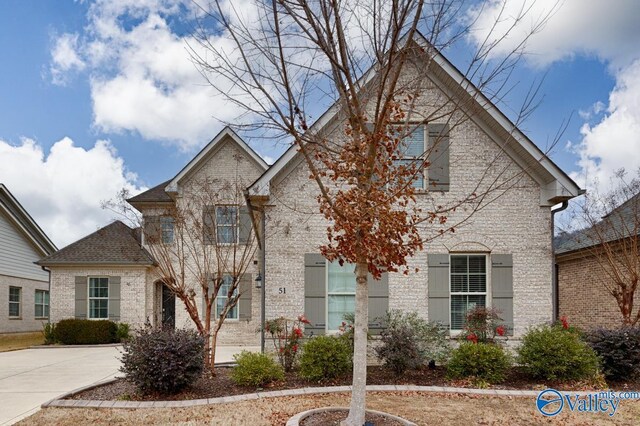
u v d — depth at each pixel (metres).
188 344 8.02
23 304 21.33
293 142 6.28
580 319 16.27
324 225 10.84
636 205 12.34
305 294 10.64
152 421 6.31
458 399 7.52
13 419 6.65
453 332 10.75
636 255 11.84
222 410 6.80
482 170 10.91
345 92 5.71
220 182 15.71
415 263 10.79
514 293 10.71
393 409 6.81
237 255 16.11
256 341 16.70
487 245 10.79
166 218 16.98
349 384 8.61
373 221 5.65
